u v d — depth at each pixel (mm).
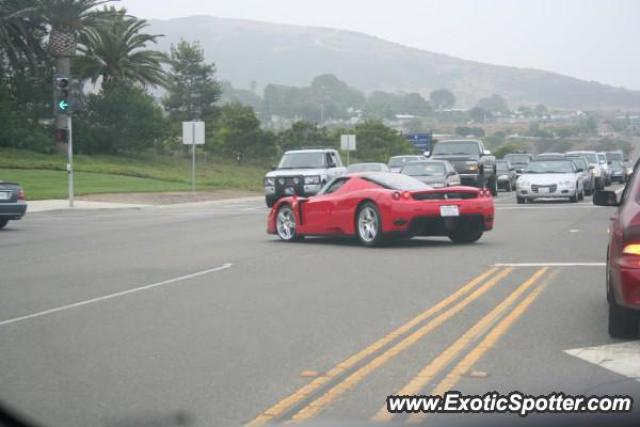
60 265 18719
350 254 19672
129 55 80250
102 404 8008
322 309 12664
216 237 25047
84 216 36625
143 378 8883
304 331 11102
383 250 20359
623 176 70188
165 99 107688
